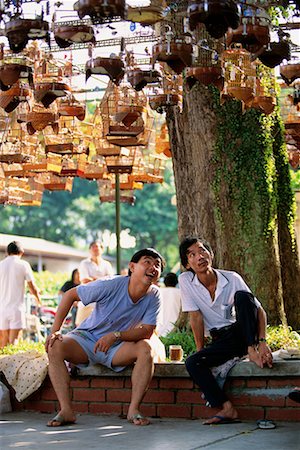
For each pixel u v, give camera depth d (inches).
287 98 557.0
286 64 421.7
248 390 367.6
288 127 558.6
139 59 473.4
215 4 312.7
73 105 517.0
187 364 365.4
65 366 372.5
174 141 510.9
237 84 463.5
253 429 346.0
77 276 780.0
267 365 362.0
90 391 391.9
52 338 371.9
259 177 488.7
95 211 2289.6
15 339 644.7
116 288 376.8
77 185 2300.7
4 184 701.9
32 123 517.7
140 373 366.9
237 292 368.2
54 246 1694.1
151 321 374.0
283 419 362.9
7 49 463.5
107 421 370.9
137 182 705.0
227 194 489.4
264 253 482.3
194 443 316.8
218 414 362.3
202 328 378.3
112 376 385.4
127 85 524.1
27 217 2300.7
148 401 382.9
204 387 362.6
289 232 526.0
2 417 388.2
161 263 375.9
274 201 491.8
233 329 368.2
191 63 370.6
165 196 2223.2
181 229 507.5
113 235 938.1
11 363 407.5
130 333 370.9
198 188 495.8
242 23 346.6
